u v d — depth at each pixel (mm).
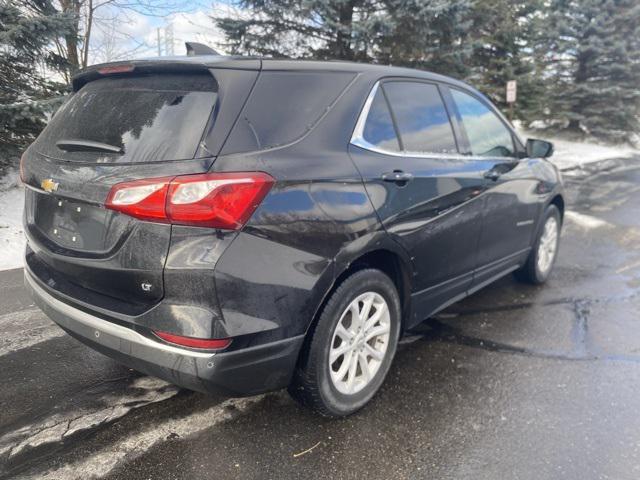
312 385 2518
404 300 3107
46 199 2617
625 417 2779
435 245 3170
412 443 2555
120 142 2307
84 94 2752
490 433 2637
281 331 2264
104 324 2262
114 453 2449
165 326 2076
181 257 2039
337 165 2535
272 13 10945
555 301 4496
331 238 2420
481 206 3598
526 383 3123
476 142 3777
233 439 2564
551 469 2379
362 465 2400
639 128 19000
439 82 3555
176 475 2318
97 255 2283
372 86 2914
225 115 2203
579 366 3336
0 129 7496
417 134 3176
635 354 3514
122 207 2104
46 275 2650
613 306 4391
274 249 2207
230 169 2109
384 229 2713
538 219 4570
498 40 16797
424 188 3020
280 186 2234
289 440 2562
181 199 2020
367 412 2807
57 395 2930
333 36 11336
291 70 2551
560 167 13969
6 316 4016
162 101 2340
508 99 15094
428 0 10312
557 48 18625
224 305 2082
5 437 2553
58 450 2461
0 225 6520
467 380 3154
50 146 2672
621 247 6266
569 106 19000
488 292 4703
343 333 2637
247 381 2236
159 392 2971
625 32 18203
